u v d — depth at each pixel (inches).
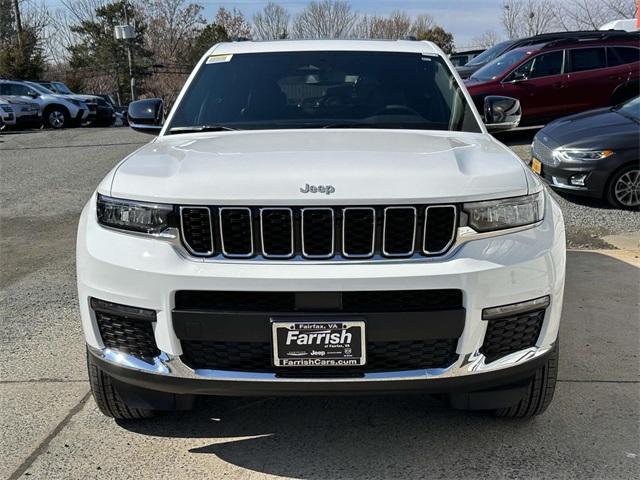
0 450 102.4
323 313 82.6
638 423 108.1
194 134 123.2
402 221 84.3
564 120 307.0
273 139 110.0
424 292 84.0
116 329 90.4
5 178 378.3
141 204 86.8
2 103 695.7
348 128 123.6
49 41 1700.3
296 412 114.3
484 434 105.8
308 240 84.0
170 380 87.7
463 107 130.9
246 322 83.0
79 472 96.7
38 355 137.6
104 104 833.5
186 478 95.3
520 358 89.4
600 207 274.1
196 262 84.4
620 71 423.8
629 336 142.7
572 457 99.0
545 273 88.7
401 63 141.4
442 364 86.7
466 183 85.7
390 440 104.7
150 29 1982.0
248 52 145.9
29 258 217.8
